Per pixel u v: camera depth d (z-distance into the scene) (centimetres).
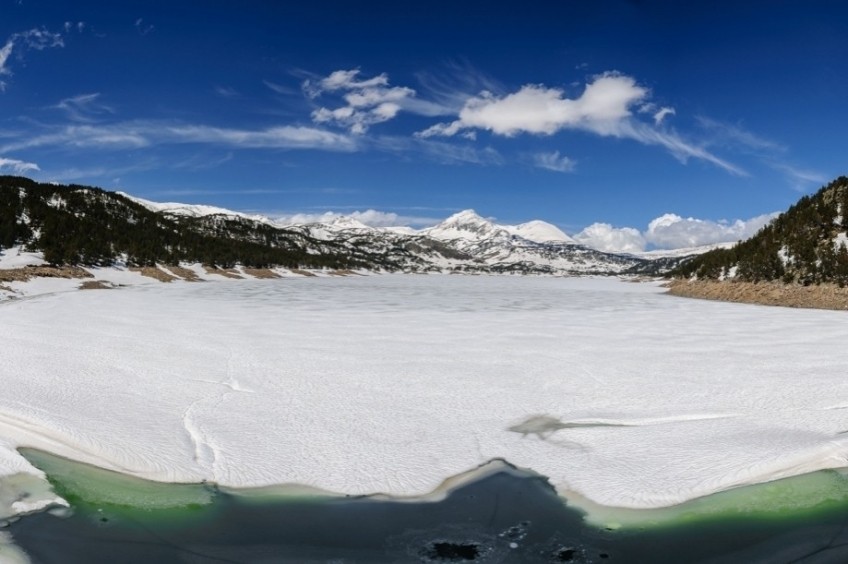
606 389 1919
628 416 1641
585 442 1448
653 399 1800
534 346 2739
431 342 2833
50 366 2098
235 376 2038
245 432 1476
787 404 1734
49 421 1420
